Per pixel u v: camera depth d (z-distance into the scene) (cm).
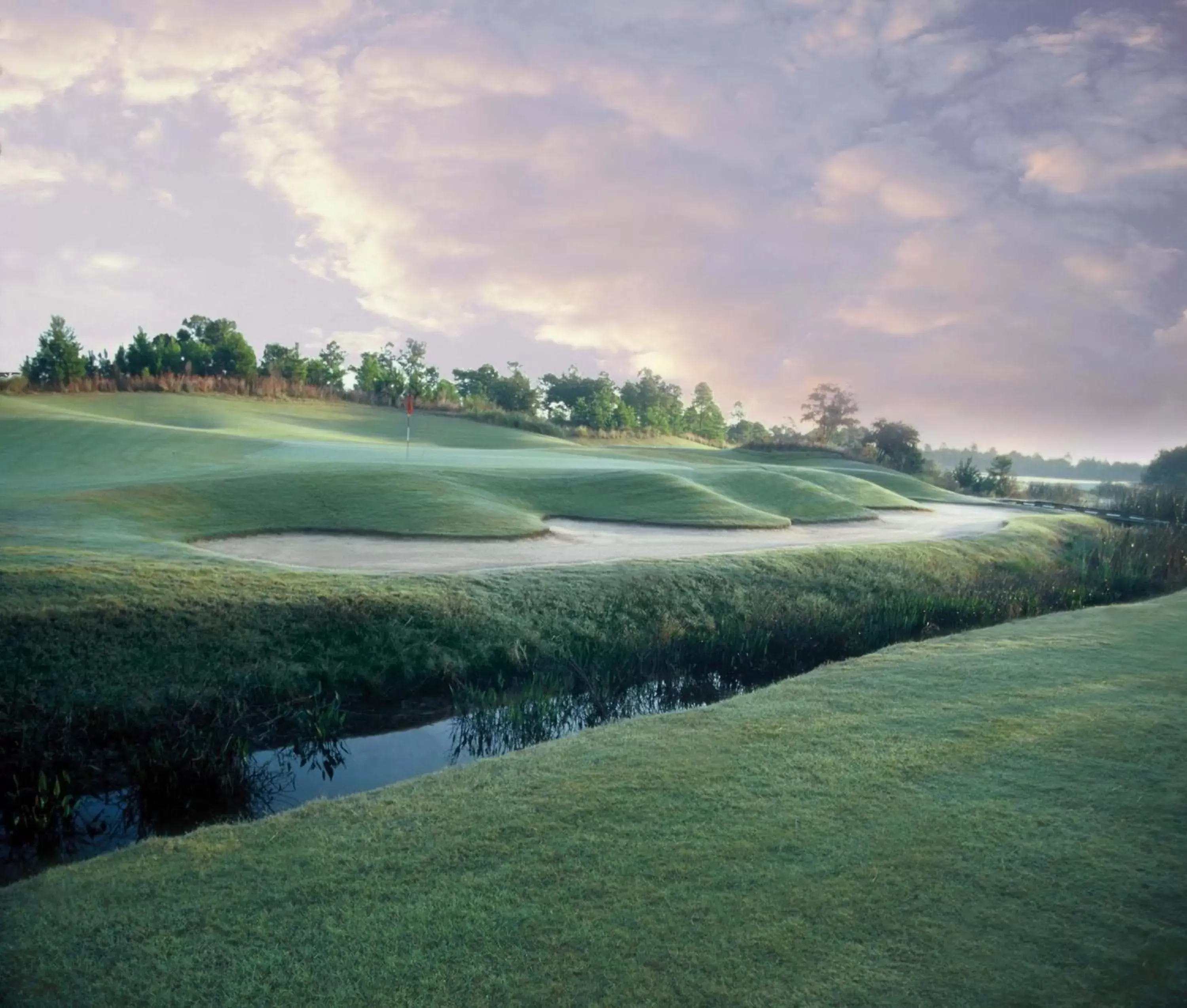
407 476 2575
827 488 3853
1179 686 841
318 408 6731
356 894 466
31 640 1045
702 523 2573
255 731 996
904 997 373
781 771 623
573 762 655
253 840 535
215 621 1166
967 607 1578
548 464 3722
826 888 461
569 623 1396
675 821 545
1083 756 646
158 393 6303
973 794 578
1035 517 3428
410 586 1372
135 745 940
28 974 402
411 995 382
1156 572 2167
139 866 505
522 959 405
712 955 405
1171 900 446
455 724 1069
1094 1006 366
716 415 13875
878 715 757
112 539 1551
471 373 11906
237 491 2198
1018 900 447
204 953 416
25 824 767
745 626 1417
